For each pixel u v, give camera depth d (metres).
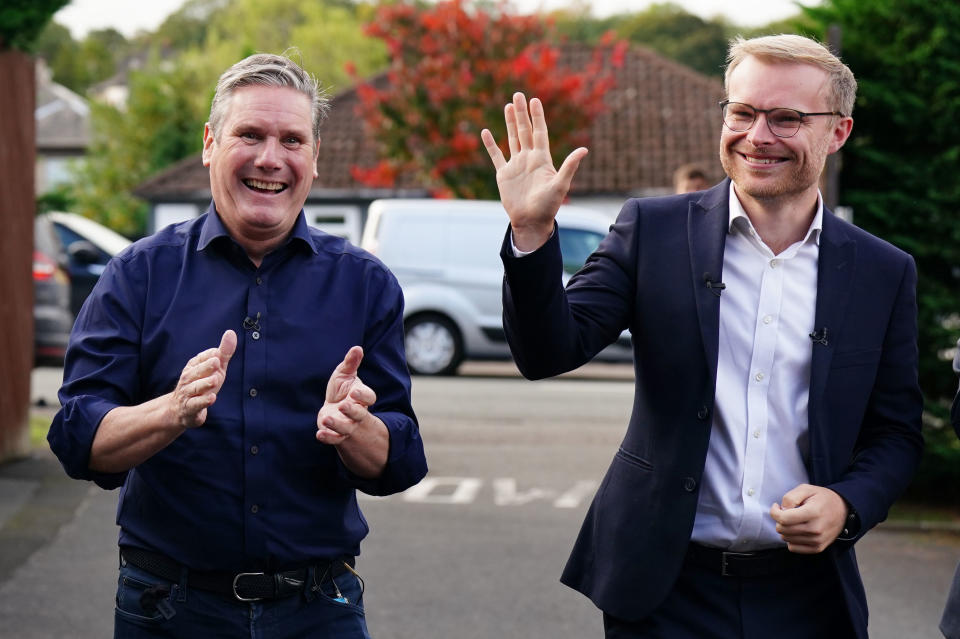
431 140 22.22
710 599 3.21
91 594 6.04
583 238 15.33
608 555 3.26
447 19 22.20
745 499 3.18
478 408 12.38
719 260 3.21
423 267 15.51
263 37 62.28
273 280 3.10
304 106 3.06
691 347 3.19
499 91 22.05
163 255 3.11
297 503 3.05
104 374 3.00
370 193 25.83
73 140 60.53
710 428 3.17
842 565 3.21
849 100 3.22
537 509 8.09
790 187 3.16
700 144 25.38
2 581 6.20
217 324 3.05
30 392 9.15
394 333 3.20
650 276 3.26
